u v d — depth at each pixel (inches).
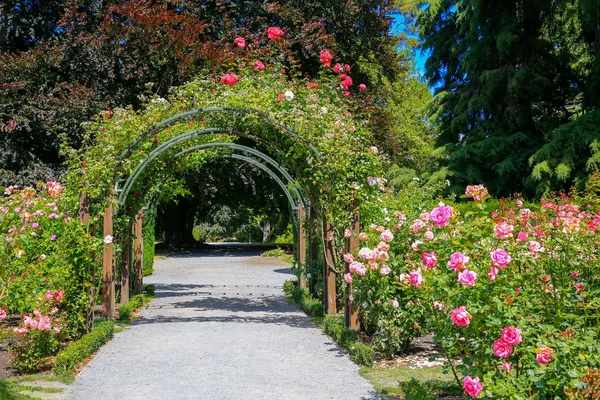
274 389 189.0
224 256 931.3
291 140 300.5
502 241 150.9
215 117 314.0
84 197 270.8
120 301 385.7
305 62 723.4
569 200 264.7
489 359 133.8
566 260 151.7
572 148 597.0
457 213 157.8
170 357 237.0
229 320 331.6
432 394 170.9
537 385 118.6
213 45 600.7
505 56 738.2
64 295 250.8
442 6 814.5
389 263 230.2
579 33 784.9
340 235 286.8
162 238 1485.0
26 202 270.7
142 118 309.7
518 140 688.4
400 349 238.5
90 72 613.6
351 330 260.1
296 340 271.6
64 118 578.6
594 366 122.1
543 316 145.2
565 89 740.7
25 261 243.9
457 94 792.9
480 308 130.8
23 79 616.1
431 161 994.7
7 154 614.2
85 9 653.9
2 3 681.6
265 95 300.7
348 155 281.4
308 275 387.5
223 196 1042.1
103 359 233.5
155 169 376.2
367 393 183.5
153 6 605.9
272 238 1665.8
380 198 288.2
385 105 987.3
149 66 617.0
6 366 224.5
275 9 666.8
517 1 751.7
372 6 757.3
